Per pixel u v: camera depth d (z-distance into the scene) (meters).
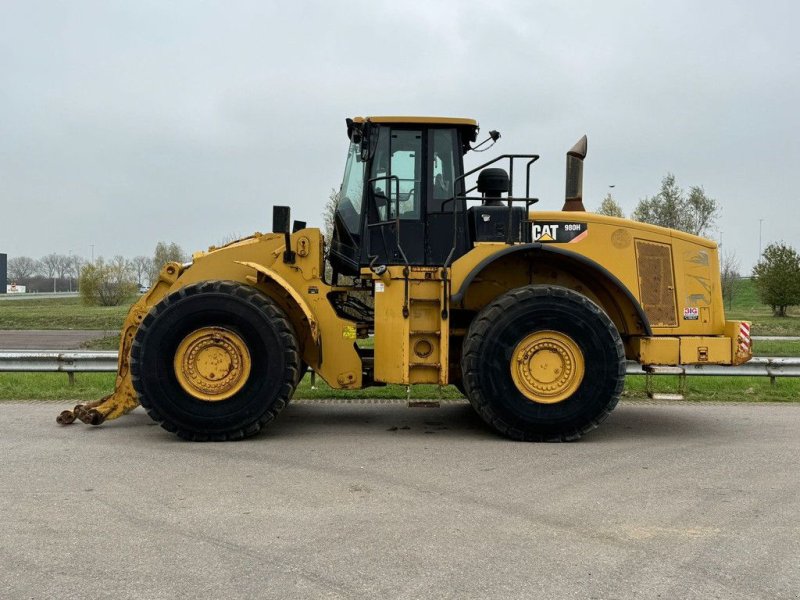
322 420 6.75
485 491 4.29
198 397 5.60
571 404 5.67
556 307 5.66
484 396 5.68
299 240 6.12
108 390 8.33
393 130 6.35
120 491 4.23
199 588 2.91
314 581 2.98
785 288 33.75
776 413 7.29
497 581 3.00
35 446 5.44
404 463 4.98
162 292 6.33
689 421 6.80
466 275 5.90
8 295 72.81
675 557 3.28
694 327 6.36
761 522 3.78
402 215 6.31
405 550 3.32
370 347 6.43
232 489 4.29
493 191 6.60
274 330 5.64
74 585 2.94
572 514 3.88
